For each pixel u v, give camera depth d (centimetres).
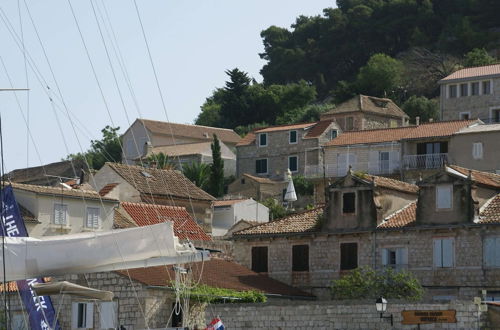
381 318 7894
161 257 5831
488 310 7506
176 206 12762
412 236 9506
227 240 11719
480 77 18738
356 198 9875
